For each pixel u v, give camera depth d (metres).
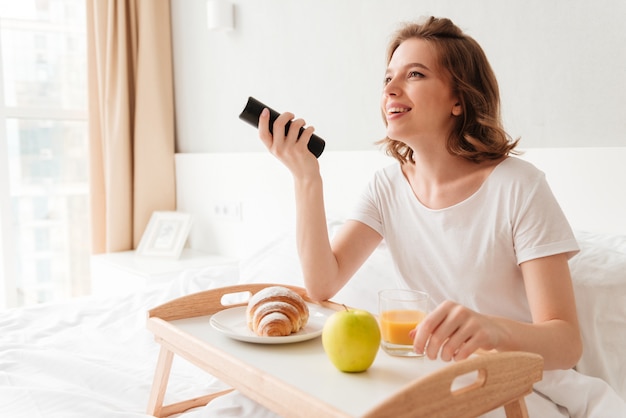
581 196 1.52
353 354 0.83
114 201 3.06
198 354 0.96
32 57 3.12
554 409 1.06
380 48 2.06
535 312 1.03
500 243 1.13
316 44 2.31
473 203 1.16
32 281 3.22
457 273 1.19
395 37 1.25
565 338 0.95
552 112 1.61
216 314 1.13
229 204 2.81
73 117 3.25
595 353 1.16
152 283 2.53
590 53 1.52
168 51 3.16
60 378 1.33
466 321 0.83
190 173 3.08
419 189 1.28
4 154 3.05
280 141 1.14
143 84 3.07
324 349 0.93
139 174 3.09
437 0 1.88
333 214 2.05
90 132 3.09
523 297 1.16
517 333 0.89
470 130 1.19
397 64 1.20
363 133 2.15
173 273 2.60
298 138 1.17
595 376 1.16
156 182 3.15
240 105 2.74
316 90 2.34
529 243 1.06
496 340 0.85
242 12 2.67
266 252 1.90
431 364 0.90
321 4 2.27
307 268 1.23
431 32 1.19
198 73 3.01
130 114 3.15
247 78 2.69
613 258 1.24
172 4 3.14
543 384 1.07
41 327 1.75
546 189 1.10
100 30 3.01
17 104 3.10
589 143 1.54
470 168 1.20
